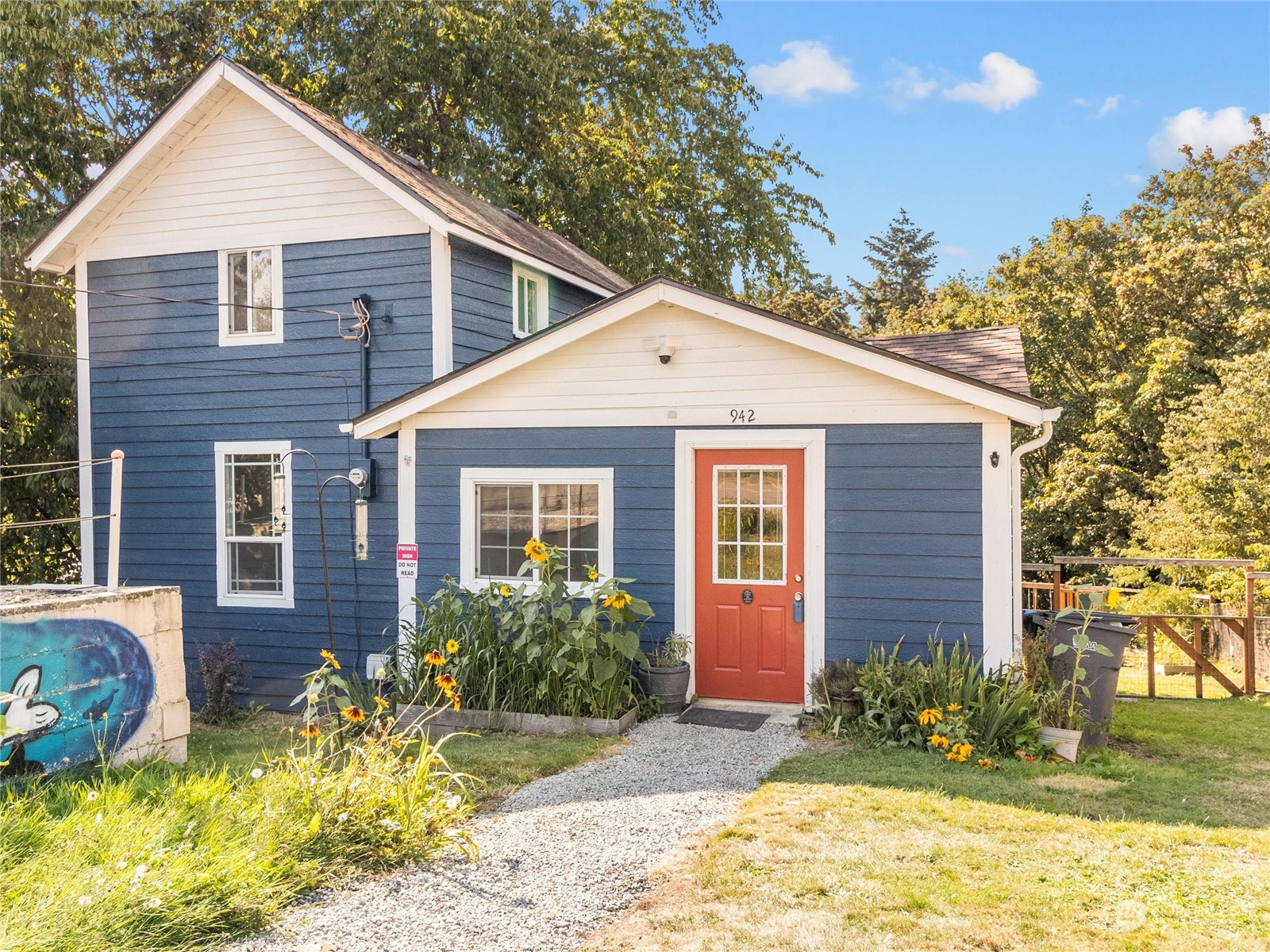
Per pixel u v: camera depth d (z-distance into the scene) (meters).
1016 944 3.97
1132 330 21.34
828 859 4.86
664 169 21.25
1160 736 8.11
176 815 4.85
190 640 11.22
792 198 24.23
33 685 5.93
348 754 6.65
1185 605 13.12
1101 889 4.51
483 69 18.70
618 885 4.57
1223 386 17.70
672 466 8.61
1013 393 7.42
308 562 10.77
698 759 6.85
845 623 8.10
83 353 11.67
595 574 8.09
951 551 7.82
